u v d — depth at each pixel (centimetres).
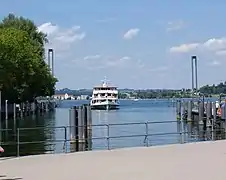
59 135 5319
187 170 1714
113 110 14788
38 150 3762
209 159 2003
